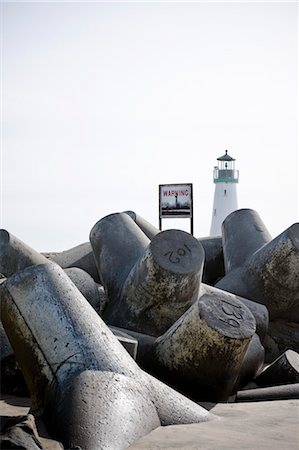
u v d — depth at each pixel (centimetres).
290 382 719
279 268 941
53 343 556
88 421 482
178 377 665
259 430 527
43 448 448
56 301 572
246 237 1088
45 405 536
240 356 651
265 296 959
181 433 507
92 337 556
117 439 475
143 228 1140
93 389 512
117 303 870
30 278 588
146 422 511
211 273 1177
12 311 582
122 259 940
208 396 661
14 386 652
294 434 516
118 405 504
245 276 984
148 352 695
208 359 647
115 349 558
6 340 663
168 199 1410
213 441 489
